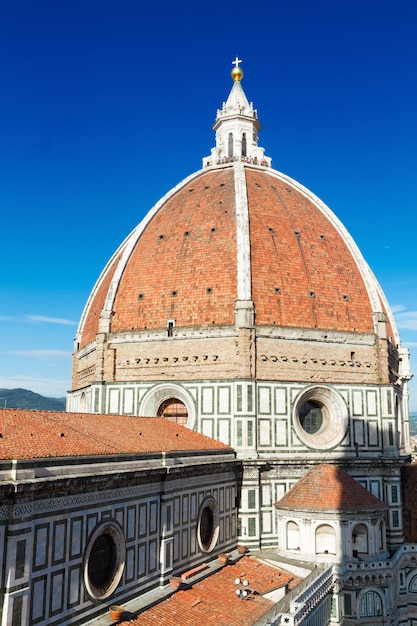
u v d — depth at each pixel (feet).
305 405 252.21
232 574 189.06
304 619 167.73
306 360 246.68
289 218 277.23
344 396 248.52
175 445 192.24
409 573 238.07
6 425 142.20
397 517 242.78
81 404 280.72
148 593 158.92
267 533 226.17
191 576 176.35
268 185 295.28
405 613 232.53
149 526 161.79
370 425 249.96
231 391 233.55
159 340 249.75
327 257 270.87
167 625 145.07
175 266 260.83
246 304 239.91
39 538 120.37
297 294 253.44
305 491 221.87
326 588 193.06
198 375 241.55
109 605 142.61
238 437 228.43
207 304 247.29
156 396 246.06
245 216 261.03
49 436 145.38
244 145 339.57
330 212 298.15
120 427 190.08
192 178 313.94
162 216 288.92
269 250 258.37
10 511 112.88
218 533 204.64
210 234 263.90
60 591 125.90
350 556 210.38
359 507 212.23
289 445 236.84
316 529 212.64
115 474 143.13
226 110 340.80
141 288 262.26
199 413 236.63
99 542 143.43
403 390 311.88
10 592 110.63
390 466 245.24
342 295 263.08
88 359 276.82
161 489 168.86
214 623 152.15
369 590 209.26
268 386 236.84
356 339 257.34
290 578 194.49
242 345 236.02
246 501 223.51
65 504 128.57
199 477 193.47
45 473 122.93
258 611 164.04
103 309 262.88
